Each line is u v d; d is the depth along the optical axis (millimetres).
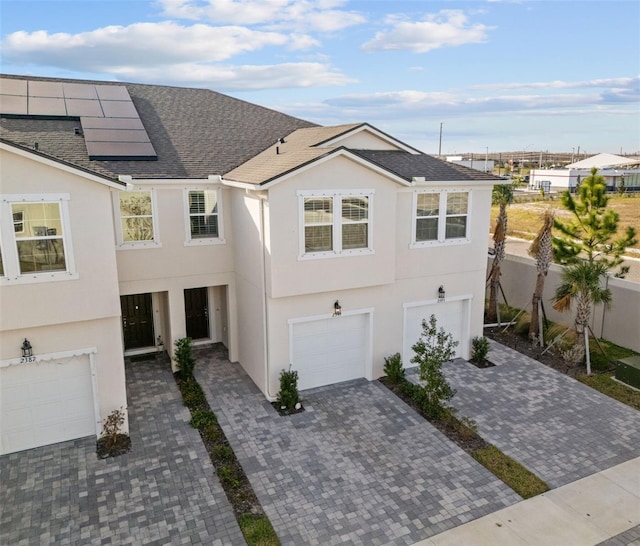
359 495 10398
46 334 11281
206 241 16344
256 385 15500
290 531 9375
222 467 11227
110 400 12281
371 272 14789
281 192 13062
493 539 9172
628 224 40094
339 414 13719
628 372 15383
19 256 10562
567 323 20062
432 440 12445
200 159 16938
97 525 9516
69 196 10711
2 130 15680
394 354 16219
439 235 16234
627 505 10109
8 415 11516
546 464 11492
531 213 50156
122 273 15461
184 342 15891
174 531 9359
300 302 14367
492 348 18484
